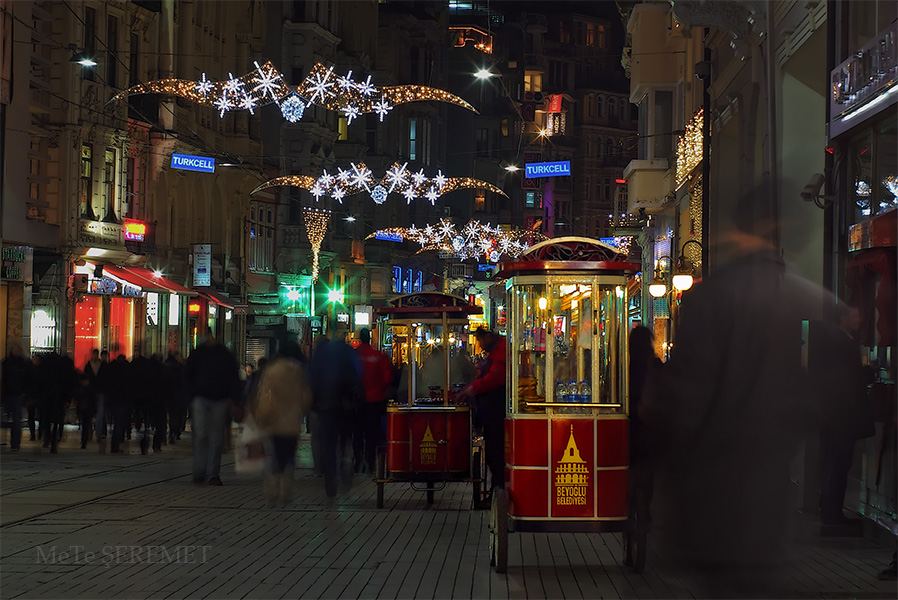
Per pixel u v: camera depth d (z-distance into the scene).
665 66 37.03
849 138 15.21
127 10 41.22
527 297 10.29
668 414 5.31
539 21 121.50
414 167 94.38
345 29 79.44
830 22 15.74
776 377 4.92
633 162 37.47
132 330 41.97
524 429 10.09
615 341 10.19
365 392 19.48
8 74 31.80
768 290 4.94
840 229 15.21
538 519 10.04
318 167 66.94
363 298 85.62
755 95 21.41
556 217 121.44
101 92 39.03
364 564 10.41
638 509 9.16
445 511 14.72
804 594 8.51
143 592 8.95
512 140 117.06
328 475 15.95
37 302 36.09
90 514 13.88
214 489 16.94
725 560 4.99
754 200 5.07
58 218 37.03
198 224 50.62
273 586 9.26
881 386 11.71
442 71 103.81
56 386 23.81
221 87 49.25
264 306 61.94
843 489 11.52
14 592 8.93
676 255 34.78
